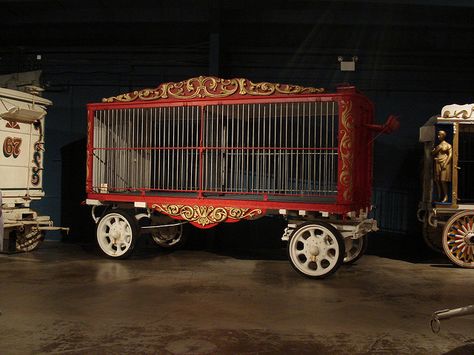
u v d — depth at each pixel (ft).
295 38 28.45
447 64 28.27
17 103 23.94
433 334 12.67
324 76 28.55
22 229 23.84
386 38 28.04
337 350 11.46
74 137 29.40
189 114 25.14
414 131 28.14
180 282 18.40
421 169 26.40
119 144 25.02
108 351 11.21
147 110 23.81
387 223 27.91
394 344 11.90
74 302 15.29
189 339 12.04
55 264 21.79
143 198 22.84
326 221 20.33
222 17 27.32
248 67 28.86
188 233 26.73
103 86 29.45
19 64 29.66
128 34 28.86
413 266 22.82
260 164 26.53
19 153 24.08
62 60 29.63
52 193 29.37
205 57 28.94
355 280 19.39
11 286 17.42
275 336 12.35
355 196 19.97
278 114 24.08
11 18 28.53
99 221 23.44
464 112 22.71
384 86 28.27
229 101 21.50
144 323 13.25
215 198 21.88
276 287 17.85
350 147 19.49
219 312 14.39
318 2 26.09
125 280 18.62
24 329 12.66
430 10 26.35
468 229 22.62
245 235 28.12
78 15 28.02
